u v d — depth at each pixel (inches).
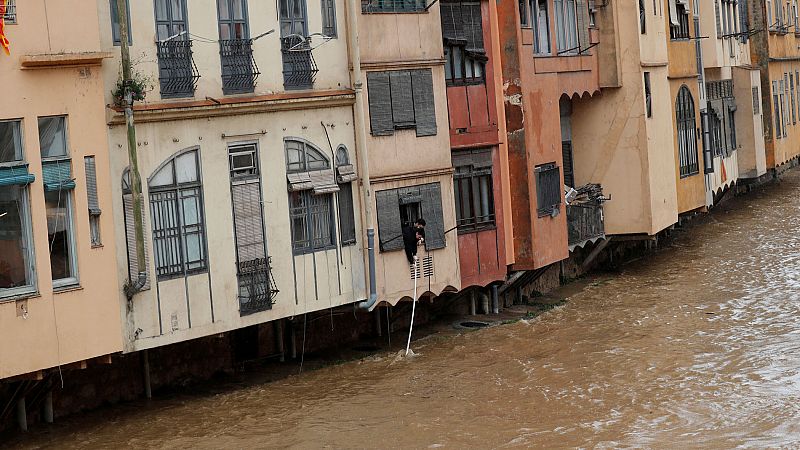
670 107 1387.8
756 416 783.7
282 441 744.3
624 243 1417.3
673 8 1418.6
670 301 1163.9
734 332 1019.9
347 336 1000.2
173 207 788.0
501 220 1079.0
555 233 1157.7
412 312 997.2
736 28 1771.7
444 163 1007.0
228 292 821.2
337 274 906.1
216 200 815.1
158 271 776.9
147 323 768.9
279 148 861.8
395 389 861.8
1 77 687.7
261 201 847.1
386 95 955.3
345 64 920.3
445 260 1007.6
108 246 739.4
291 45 872.3
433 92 998.4
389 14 960.3
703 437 745.6
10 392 735.1
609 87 1288.1
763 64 1985.7
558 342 1001.5
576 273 1311.5
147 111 762.2
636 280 1288.1
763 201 1888.5
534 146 1115.3
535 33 1148.5
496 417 792.9
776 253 1412.4
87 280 728.3
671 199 1373.0
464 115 1042.7
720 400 821.2
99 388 800.3
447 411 807.1
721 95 1710.1
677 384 863.7
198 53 805.9
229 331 842.2
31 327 700.0
